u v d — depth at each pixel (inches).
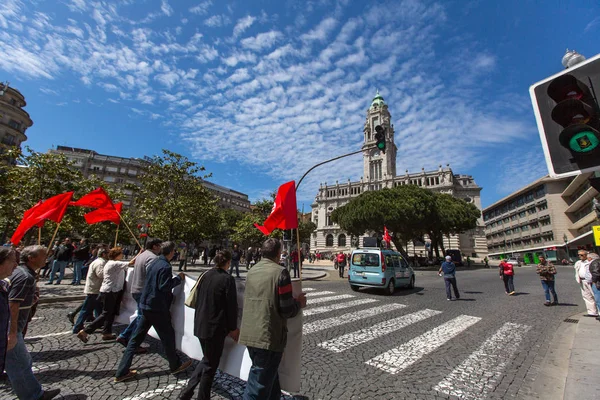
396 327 259.8
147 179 671.1
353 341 219.1
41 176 450.0
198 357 154.2
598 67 103.0
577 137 100.2
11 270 108.6
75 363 164.7
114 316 214.7
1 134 1278.3
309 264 1663.4
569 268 1417.3
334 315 302.0
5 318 105.6
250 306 107.0
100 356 175.9
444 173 2763.3
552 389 146.2
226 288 124.8
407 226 1312.7
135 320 183.2
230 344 141.3
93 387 137.8
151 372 156.2
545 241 2247.8
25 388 117.8
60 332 219.9
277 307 104.7
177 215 655.1
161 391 135.7
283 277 106.0
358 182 3134.8
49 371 153.5
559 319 301.4
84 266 505.7
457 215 1448.1
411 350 202.1
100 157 2145.7
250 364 131.0
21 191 432.8
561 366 174.6
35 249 141.5
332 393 140.6
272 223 218.4
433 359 186.5
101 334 218.4
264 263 114.1
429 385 150.9
